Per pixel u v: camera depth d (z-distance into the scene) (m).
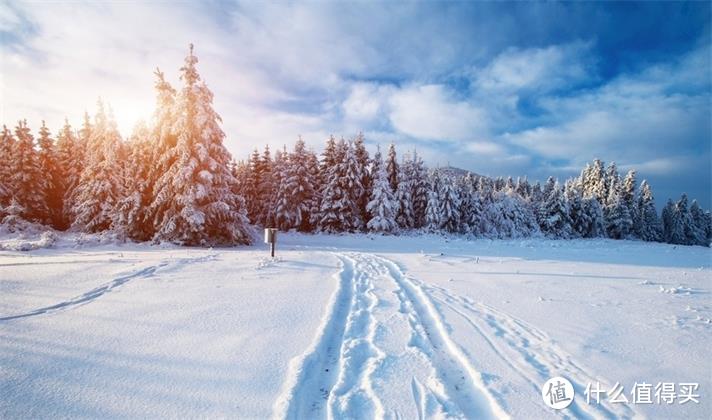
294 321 5.42
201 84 19.11
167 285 7.63
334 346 4.66
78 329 4.82
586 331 5.39
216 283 8.01
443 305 6.75
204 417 2.88
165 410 2.96
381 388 3.51
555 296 7.77
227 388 3.34
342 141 40.41
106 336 4.59
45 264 9.52
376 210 34.94
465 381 3.81
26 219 26.94
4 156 28.73
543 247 24.95
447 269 11.54
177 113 18.84
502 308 6.64
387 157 42.00
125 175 23.17
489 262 13.81
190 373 3.63
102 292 6.84
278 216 34.91
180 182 17.34
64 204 29.38
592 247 26.42
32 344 4.25
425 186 41.81
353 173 35.94
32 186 27.50
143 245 17.19
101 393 3.21
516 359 4.30
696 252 23.77
